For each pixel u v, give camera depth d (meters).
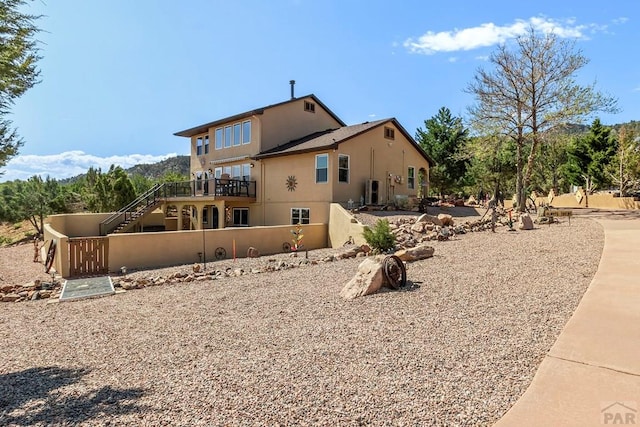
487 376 3.36
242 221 23.36
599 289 5.54
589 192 31.31
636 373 3.16
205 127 25.53
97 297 8.46
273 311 6.07
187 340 4.97
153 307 7.05
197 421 2.93
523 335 4.20
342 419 2.84
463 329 4.57
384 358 3.91
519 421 2.63
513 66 19.56
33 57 6.04
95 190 29.19
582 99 18.09
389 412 2.90
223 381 3.62
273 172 21.31
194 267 11.09
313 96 24.11
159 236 13.18
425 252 9.33
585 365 3.35
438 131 34.12
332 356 4.06
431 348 4.07
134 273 11.65
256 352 4.35
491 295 5.86
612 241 9.53
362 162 20.02
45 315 7.04
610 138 34.59
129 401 3.34
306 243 16.55
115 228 21.19
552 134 19.34
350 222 15.14
